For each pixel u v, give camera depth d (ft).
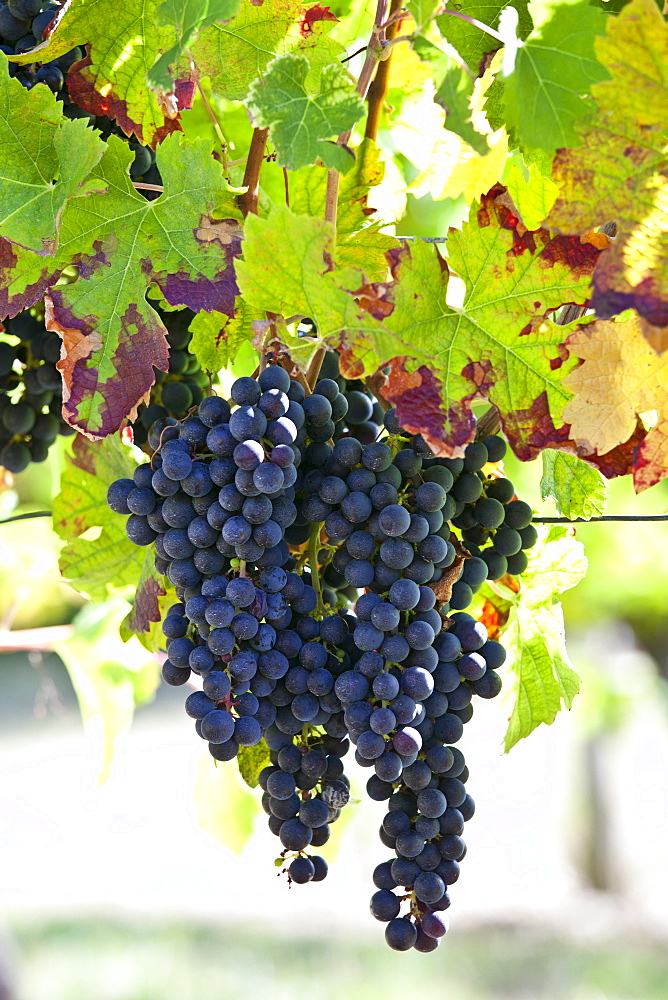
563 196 3.50
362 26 4.27
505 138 3.97
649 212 3.46
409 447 3.65
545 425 3.61
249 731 3.52
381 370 3.80
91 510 4.24
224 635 3.51
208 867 18.99
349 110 3.55
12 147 3.67
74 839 20.38
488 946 16.14
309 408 3.61
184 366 4.05
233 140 4.31
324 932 16.33
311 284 3.55
